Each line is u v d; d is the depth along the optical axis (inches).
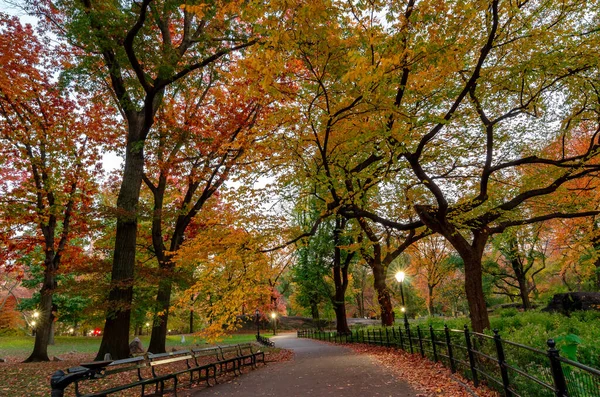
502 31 347.9
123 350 533.0
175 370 482.9
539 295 1384.1
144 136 611.8
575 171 414.9
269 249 515.2
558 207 494.9
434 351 418.0
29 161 714.8
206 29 625.0
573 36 374.6
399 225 491.2
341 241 1167.6
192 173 704.4
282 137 413.4
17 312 1605.6
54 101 730.8
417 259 1496.1
